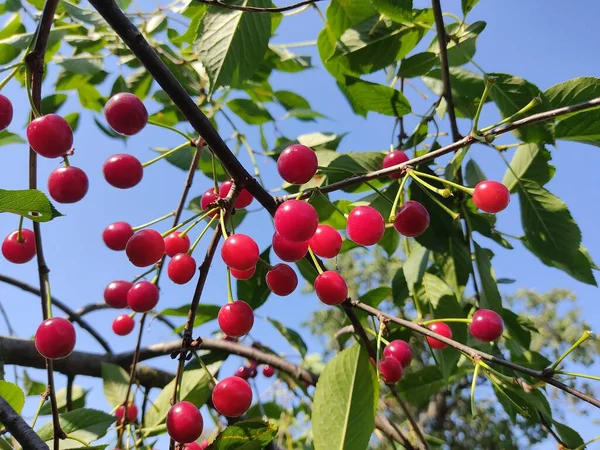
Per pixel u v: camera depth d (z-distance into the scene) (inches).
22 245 11.2
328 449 9.3
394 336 16.2
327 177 14.7
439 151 10.4
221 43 11.3
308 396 17.7
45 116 9.3
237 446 9.7
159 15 18.4
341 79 15.2
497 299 14.2
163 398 15.5
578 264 14.2
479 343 14.6
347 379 9.9
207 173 18.4
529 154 14.6
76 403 18.6
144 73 19.2
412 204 10.9
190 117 9.6
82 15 16.9
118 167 11.2
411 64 14.3
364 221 10.2
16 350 16.7
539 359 15.2
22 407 11.0
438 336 11.0
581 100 11.9
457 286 14.9
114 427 14.0
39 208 8.0
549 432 12.8
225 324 10.2
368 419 9.6
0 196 7.7
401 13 13.0
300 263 15.4
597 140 12.1
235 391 9.7
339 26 14.5
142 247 10.2
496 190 9.9
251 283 15.2
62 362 17.7
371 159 14.7
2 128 9.7
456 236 14.5
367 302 17.1
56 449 9.5
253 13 11.5
